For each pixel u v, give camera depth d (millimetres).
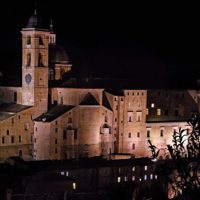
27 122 177375
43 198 104250
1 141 171375
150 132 193875
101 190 125750
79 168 141750
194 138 41594
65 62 199000
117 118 184375
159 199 49906
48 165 141875
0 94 190750
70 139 174375
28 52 179500
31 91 178875
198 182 39781
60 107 179375
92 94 180750
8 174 132125
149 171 150875
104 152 181750
